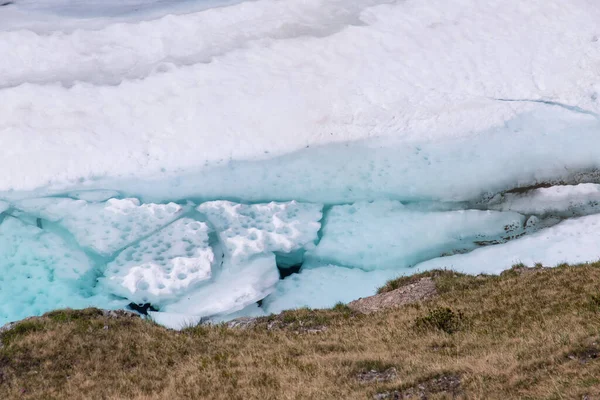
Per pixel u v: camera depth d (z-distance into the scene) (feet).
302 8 185.06
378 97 160.35
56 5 192.54
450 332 65.41
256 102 158.30
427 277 87.81
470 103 156.87
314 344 65.57
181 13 187.52
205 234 124.98
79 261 119.65
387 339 65.00
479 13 179.83
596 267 77.56
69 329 71.87
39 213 132.26
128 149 147.64
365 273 114.32
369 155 146.30
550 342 53.31
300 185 138.82
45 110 153.69
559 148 142.31
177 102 157.89
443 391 47.42
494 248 115.34
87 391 57.88
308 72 166.20
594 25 176.04
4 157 143.95
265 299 108.37
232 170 144.15
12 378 62.18
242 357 62.18
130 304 109.09
